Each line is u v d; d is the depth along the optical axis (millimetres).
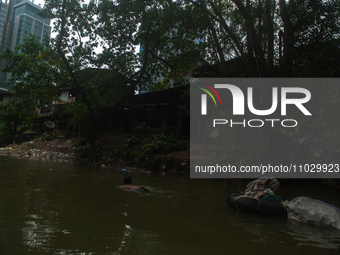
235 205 5418
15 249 2738
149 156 15445
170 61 16969
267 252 3033
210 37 14336
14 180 7711
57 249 2803
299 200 4844
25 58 16031
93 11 14391
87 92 18109
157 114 22016
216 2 14281
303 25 10383
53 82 17000
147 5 14930
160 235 3488
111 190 6895
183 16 13289
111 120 24141
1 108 26469
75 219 4012
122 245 3033
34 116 19641
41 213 4238
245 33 13531
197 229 3861
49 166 12750
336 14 9930
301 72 10586
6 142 28375
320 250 3156
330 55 10078
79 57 15102
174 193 7121
